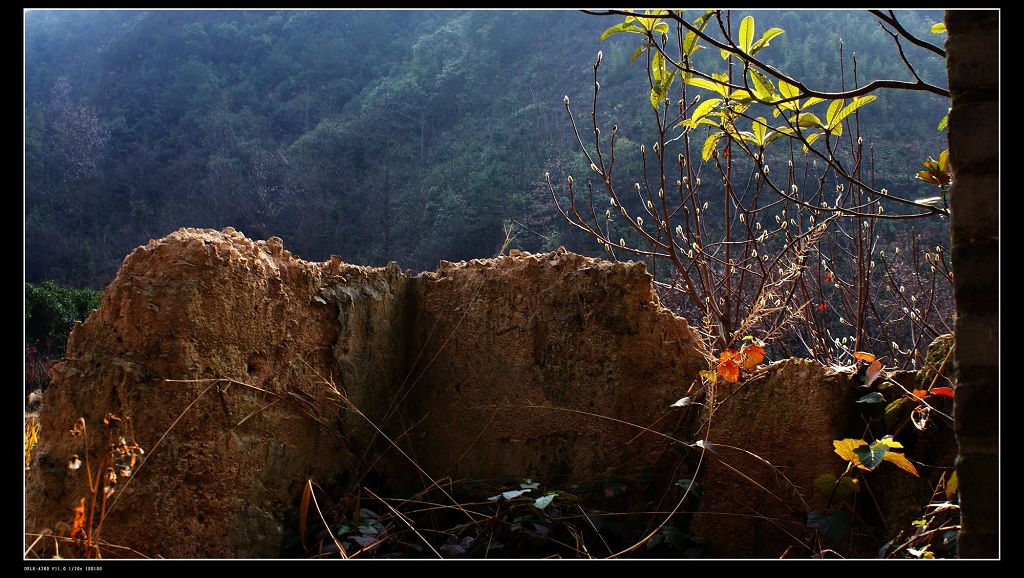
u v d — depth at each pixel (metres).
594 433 2.46
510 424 2.58
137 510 1.88
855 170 3.13
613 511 2.36
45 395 2.02
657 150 2.94
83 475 1.86
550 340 2.56
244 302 2.19
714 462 2.21
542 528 2.23
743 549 2.12
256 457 2.18
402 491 2.64
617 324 2.49
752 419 2.21
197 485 2.01
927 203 2.26
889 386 2.11
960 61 1.22
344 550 2.12
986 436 1.18
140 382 1.95
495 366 2.64
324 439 2.41
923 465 1.94
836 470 2.08
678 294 4.60
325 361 2.48
